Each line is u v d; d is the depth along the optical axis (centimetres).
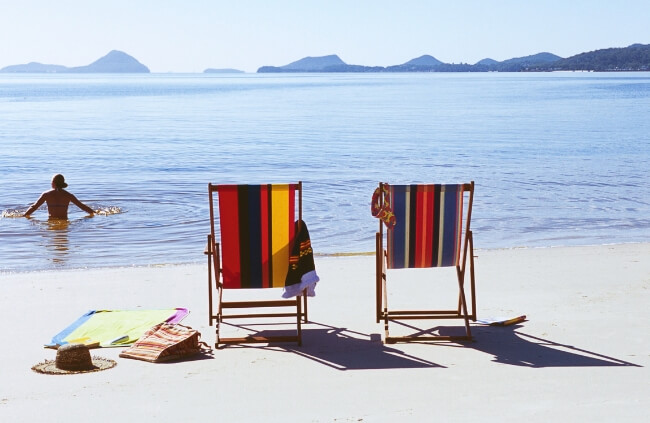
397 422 436
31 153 2462
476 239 1163
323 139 3014
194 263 990
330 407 462
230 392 492
